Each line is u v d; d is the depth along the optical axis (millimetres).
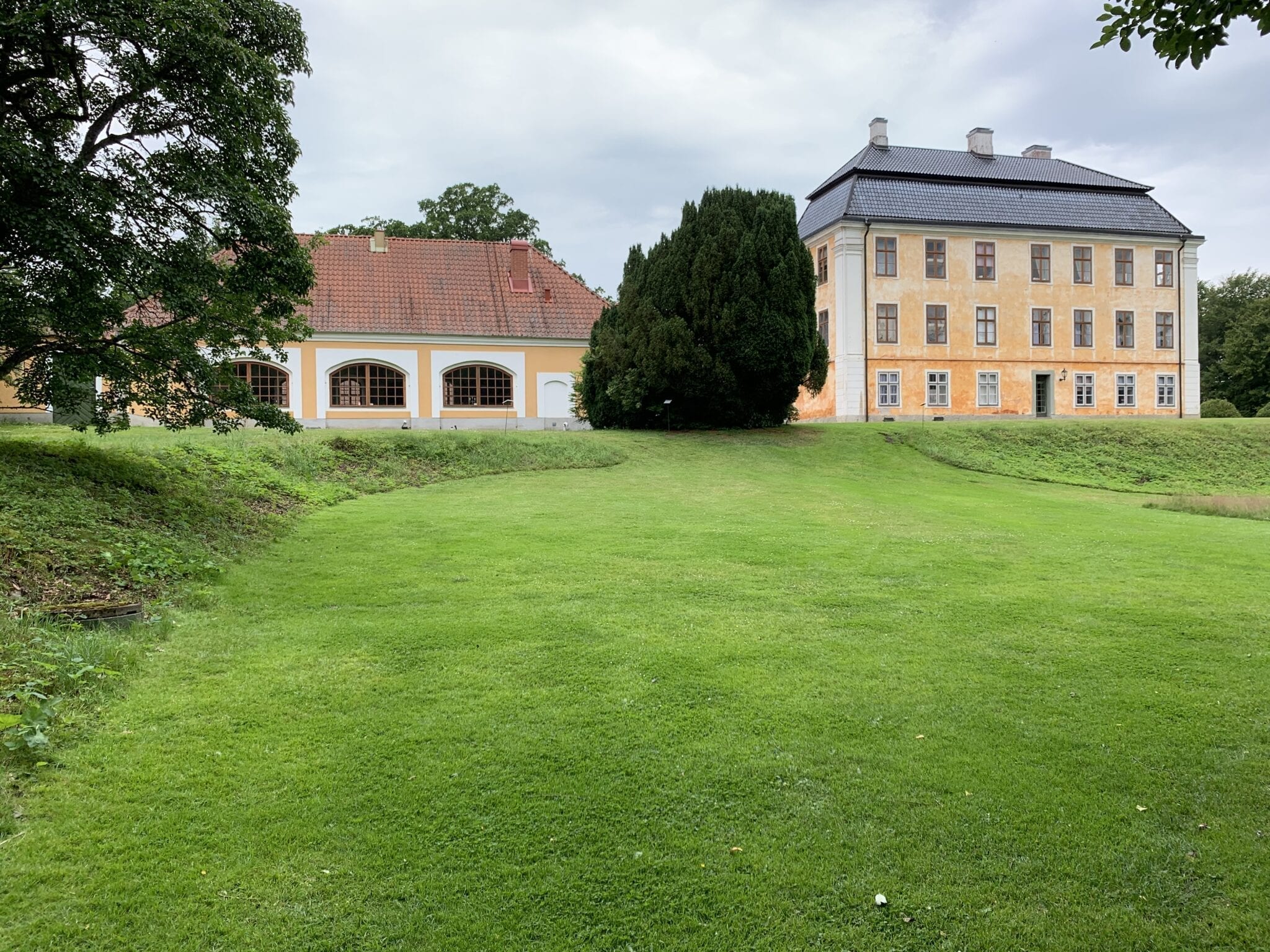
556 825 4023
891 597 8344
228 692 5543
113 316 10281
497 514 13508
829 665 6219
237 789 4297
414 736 4918
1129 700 5598
